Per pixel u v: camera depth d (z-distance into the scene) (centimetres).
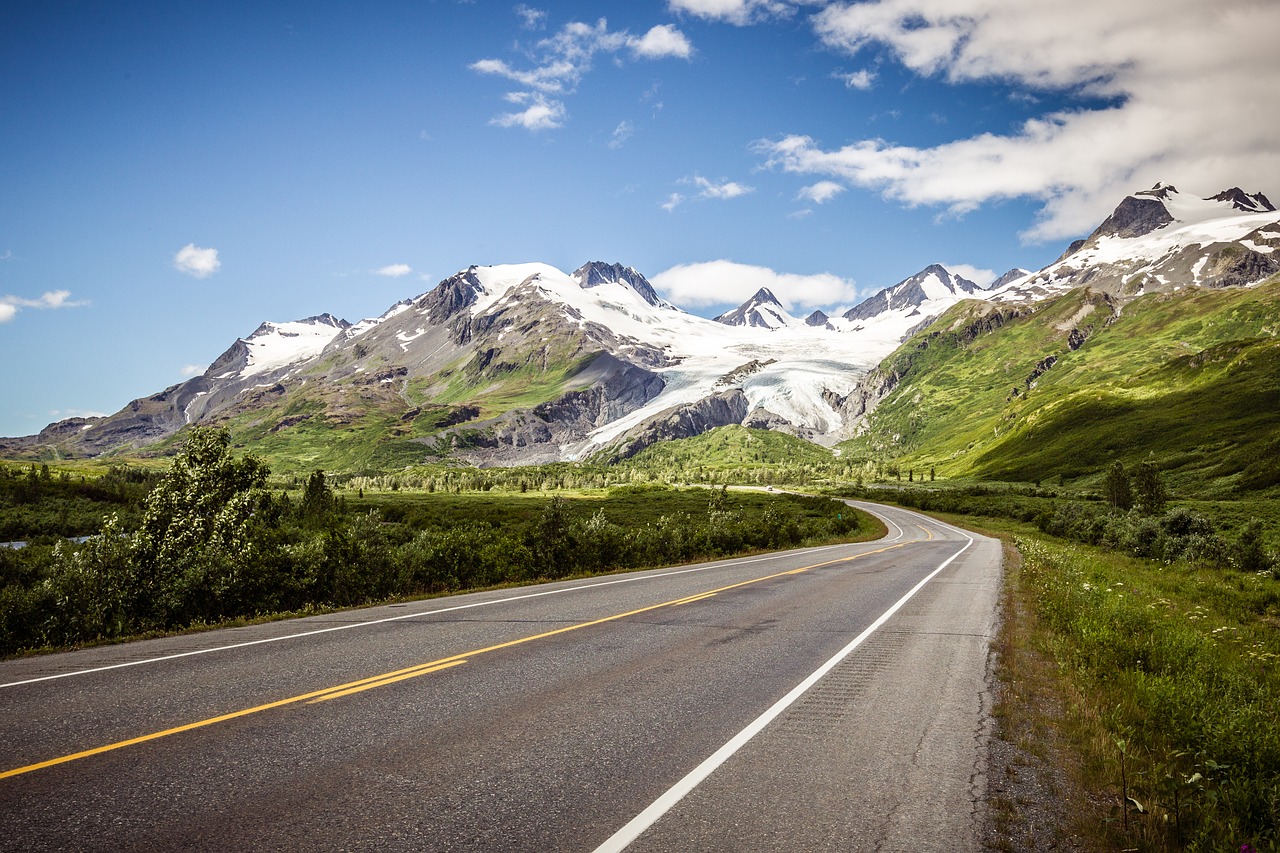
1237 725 682
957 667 1005
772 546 4353
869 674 941
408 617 1337
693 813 492
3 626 1099
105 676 841
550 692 802
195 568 1374
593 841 445
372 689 792
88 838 429
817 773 578
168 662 923
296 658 951
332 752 592
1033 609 1633
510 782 538
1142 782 593
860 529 7131
